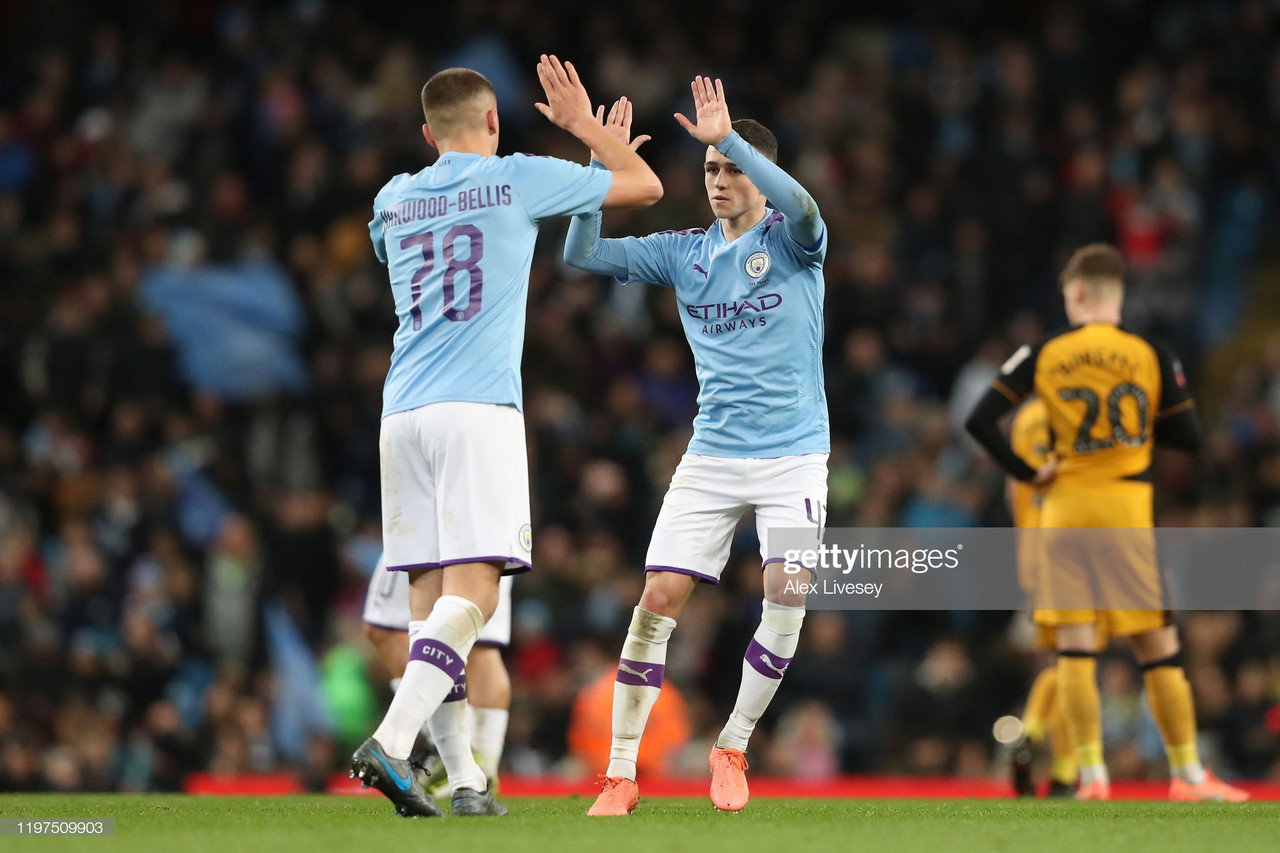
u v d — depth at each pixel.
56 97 60.16
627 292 54.34
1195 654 41.12
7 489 45.81
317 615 43.81
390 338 51.72
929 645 43.78
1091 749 24.67
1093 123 62.41
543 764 40.56
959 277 57.03
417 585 18.95
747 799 19.39
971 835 16.06
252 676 40.44
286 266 54.72
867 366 51.53
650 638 19.27
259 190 57.62
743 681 19.53
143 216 54.69
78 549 40.69
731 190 19.58
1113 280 24.97
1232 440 49.03
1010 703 41.16
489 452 18.05
